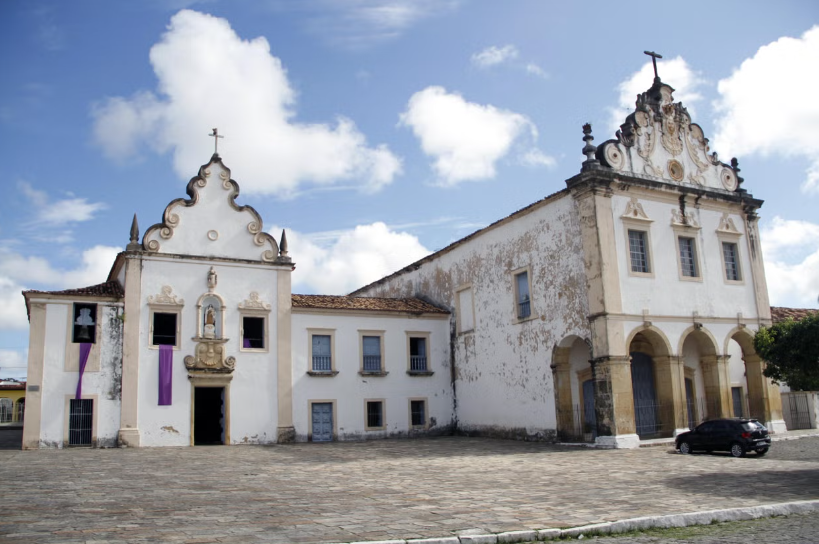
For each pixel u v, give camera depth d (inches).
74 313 1017.5
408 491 537.6
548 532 373.7
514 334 1116.5
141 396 1022.4
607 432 914.7
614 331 932.6
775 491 520.7
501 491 534.3
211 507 457.1
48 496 508.7
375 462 783.1
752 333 1090.7
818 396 1171.3
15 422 2171.5
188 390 1055.6
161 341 1069.1
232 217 1141.7
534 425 1059.3
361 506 462.0
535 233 1078.4
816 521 418.0
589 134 994.7
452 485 573.6
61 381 987.9
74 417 989.8
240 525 391.2
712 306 1056.8
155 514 428.5
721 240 1099.9
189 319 1075.9
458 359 1273.4
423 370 1275.8
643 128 1053.8
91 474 658.2
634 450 874.8
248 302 1127.0
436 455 864.3
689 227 1058.1
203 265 1102.4
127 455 874.8
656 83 1099.3
